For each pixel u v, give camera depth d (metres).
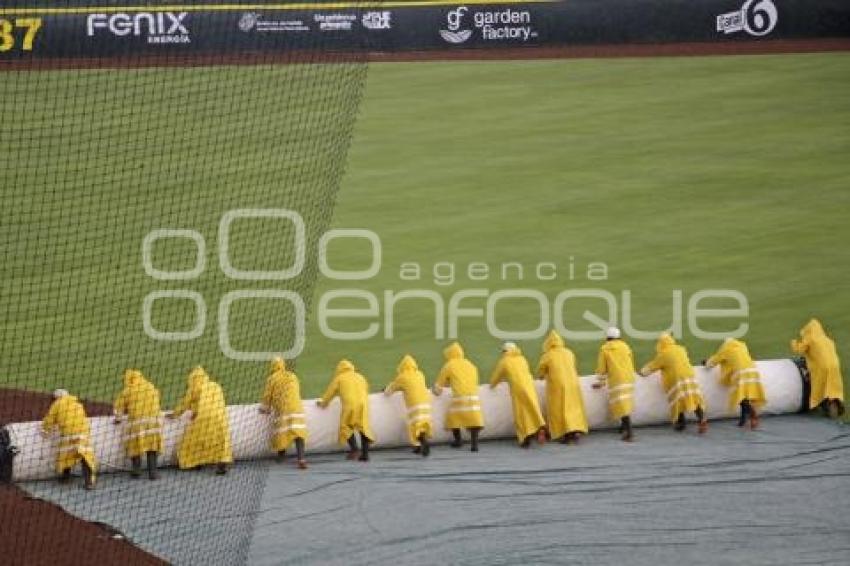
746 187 63.25
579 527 34.69
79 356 47.50
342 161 67.50
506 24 82.94
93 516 35.59
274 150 68.31
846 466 38.53
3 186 63.44
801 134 69.38
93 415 42.34
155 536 34.31
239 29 80.81
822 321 49.72
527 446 40.53
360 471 38.75
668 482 37.53
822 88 75.62
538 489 37.16
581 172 65.69
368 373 46.56
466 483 37.72
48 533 34.44
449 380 40.47
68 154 66.44
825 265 54.72
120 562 32.75
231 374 46.22
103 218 60.34
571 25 83.00
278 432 39.22
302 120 72.19
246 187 63.78
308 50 81.19
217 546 33.62
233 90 76.00
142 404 38.28
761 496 36.47
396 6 82.44
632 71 79.88
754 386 41.59
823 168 65.19
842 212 60.09
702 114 72.75
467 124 72.44
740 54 81.62
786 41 82.75
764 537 33.97
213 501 36.62
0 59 80.12
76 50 80.38
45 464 37.94
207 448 38.50
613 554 33.09
